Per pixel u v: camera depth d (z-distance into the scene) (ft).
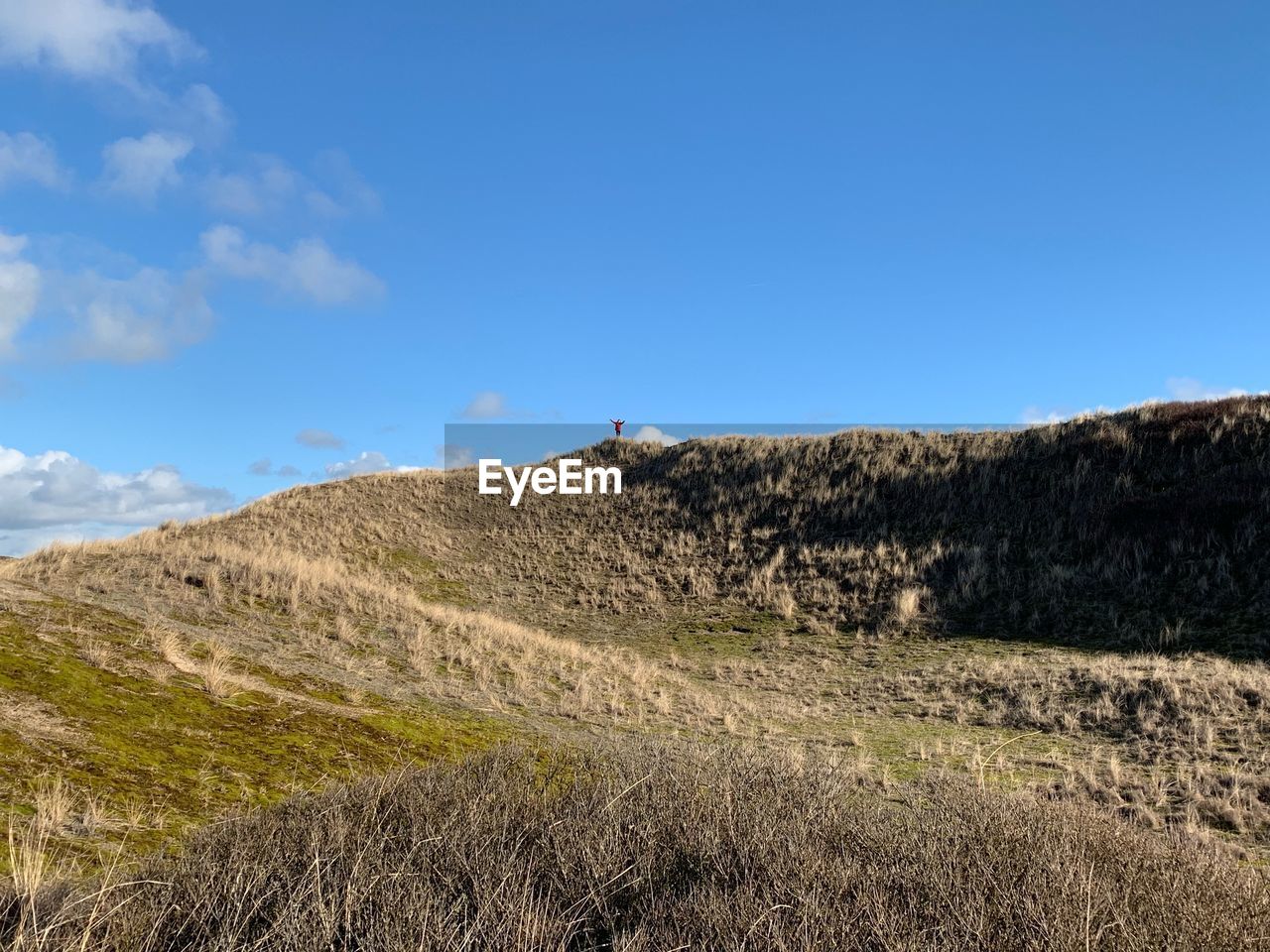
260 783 21.85
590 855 15.51
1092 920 13.21
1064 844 17.26
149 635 34.30
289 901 12.54
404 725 33.19
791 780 22.21
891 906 13.70
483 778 20.67
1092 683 52.75
